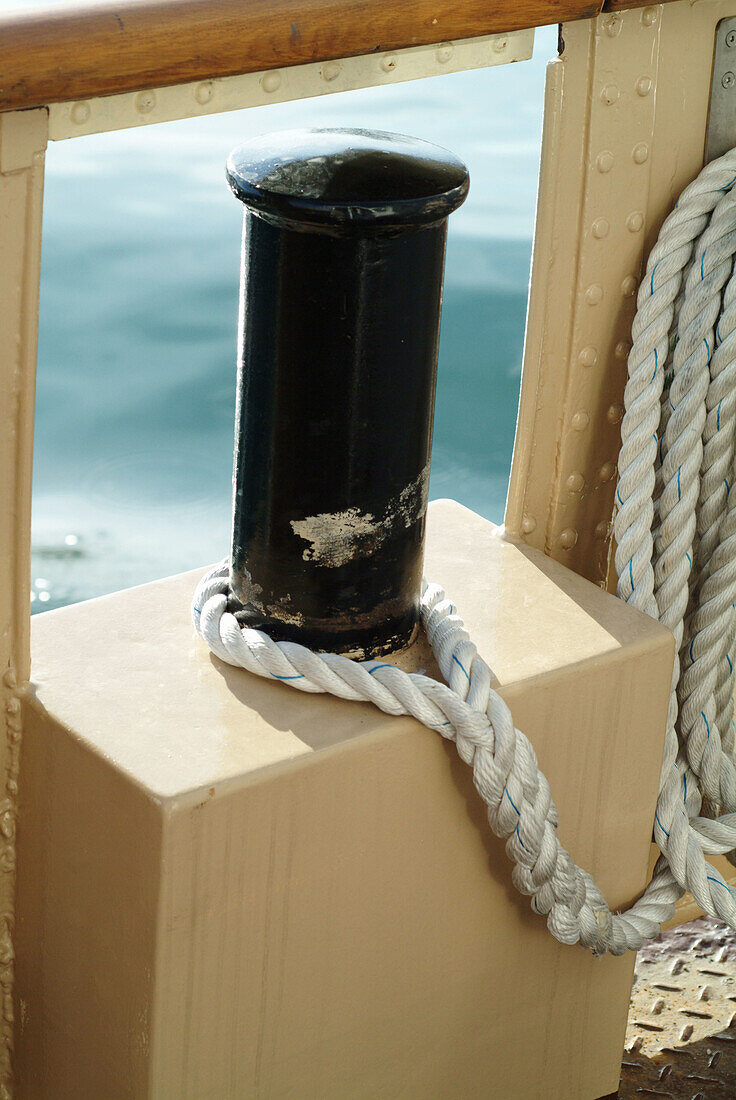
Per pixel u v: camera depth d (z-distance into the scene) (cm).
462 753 143
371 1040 157
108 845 137
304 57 126
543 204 159
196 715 141
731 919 176
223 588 155
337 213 125
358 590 145
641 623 162
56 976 153
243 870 136
